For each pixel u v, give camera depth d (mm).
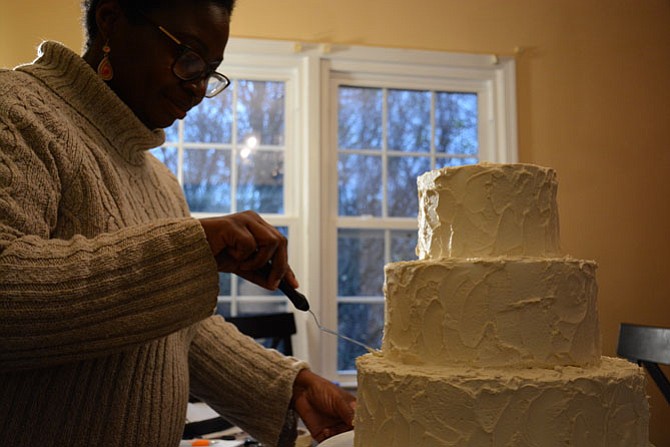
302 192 3068
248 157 3098
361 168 3203
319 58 3057
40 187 886
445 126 3297
